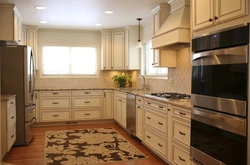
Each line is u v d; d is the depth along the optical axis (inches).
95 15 198.4
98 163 137.2
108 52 255.9
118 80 259.4
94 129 222.1
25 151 158.7
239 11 78.0
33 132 211.5
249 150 73.4
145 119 160.1
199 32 102.0
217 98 86.0
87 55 268.4
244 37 74.6
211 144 89.6
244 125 74.5
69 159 143.3
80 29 258.5
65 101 242.5
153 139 148.3
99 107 251.0
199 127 97.1
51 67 259.6
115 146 168.6
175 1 155.3
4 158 145.4
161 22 169.9
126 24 234.1
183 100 128.1
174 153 122.8
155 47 161.6
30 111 177.8
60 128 227.8
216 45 86.7
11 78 167.9
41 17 203.9
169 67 173.6
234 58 78.2
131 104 187.2
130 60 243.6
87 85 267.9
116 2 163.9
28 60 170.7
